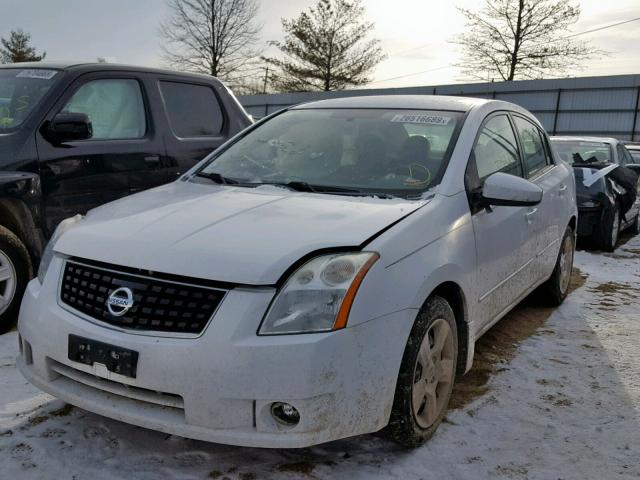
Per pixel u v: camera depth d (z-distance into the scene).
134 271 2.51
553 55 37.31
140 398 2.42
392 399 2.56
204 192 3.32
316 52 42.06
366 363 2.42
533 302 5.39
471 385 3.66
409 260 2.66
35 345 2.69
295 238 2.55
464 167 3.36
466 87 36.91
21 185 4.21
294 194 3.21
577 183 8.37
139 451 2.77
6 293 4.11
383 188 3.25
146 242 2.60
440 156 3.39
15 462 2.63
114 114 5.07
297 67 43.00
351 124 3.84
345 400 2.38
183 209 2.97
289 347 2.29
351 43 42.19
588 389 3.66
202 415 2.31
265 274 2.36
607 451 2.96
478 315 3.39
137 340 2.38
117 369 2.41
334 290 2.39
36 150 4.39
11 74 5.04
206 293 2.38
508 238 3.73
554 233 4.79
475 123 3.70
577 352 4.26
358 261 2.48
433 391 2.90
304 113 4.16
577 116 33.97
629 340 4.54
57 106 4.64
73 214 4.62
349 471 2.67
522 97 35.44
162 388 2.34
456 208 3.15
